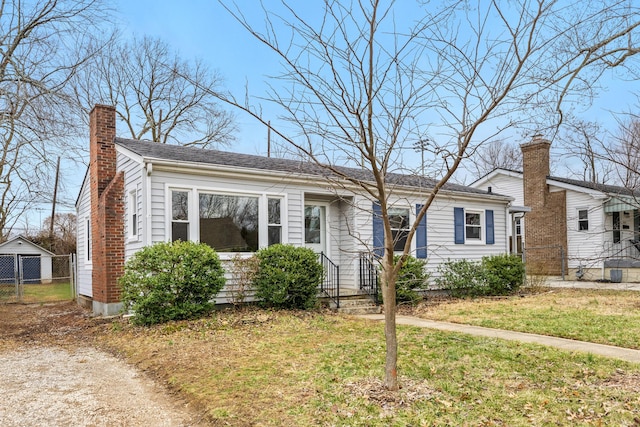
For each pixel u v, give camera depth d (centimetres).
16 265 1691
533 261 2025
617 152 645
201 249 862
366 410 395
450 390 442
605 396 425
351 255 1150
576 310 976
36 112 1043
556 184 1970
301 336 718
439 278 1308
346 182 1062
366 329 779
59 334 862
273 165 1083
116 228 1014
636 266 1720
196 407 431
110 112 1095
